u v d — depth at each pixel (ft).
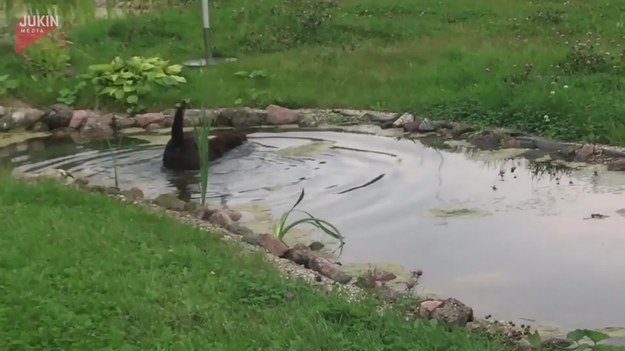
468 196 27.50
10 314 15.66
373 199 27.32
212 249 20.61
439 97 39.04
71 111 40.52
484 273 20.99
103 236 20.52
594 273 20.81
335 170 30.83
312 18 54.65
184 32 55.47
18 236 19.98
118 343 14.99
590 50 42.14
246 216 25.73
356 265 21.57
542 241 23.12
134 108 41.70
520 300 19.34
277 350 15.02
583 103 35.19
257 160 32.32
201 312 16.44
